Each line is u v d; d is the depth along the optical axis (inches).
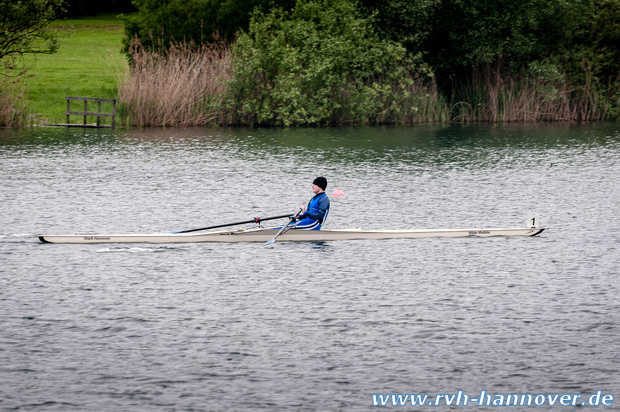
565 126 6353.3
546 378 1476.4
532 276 2126.0
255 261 2265.0
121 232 2588.6
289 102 5994.1
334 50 6038.4
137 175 3688.5
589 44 7155.5
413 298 1927.9
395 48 6333.7
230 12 6692.9
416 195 3267.7
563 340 1652.3
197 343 1625.2
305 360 1544.0
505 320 1770.4
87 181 3511.3
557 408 1368.1
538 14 6555.1
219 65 6097.4
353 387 1432.1
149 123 5885.8
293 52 5949.8
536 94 6879.9
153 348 1598.2
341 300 1908.2
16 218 2763.3
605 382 1459.2
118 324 1731.1
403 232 2559.1
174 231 2532.0
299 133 5610.2
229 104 5944.9
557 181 3641.7
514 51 6609.3
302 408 1353.3
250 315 1796.3
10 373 1473.9
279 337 1660.9
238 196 3203.7
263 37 6146.7
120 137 5177.2
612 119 7037.4
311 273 2144.4
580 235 2605.8
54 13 5551.2
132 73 6038.4
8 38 5433.1
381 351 1589.6
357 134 5580.7
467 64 6894.7
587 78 6943.9
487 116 6811.0
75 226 2659.9
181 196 3193.9
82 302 1877.5
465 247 2444.6
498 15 6491.1
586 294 1964.8
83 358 1545.3
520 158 4407.0
